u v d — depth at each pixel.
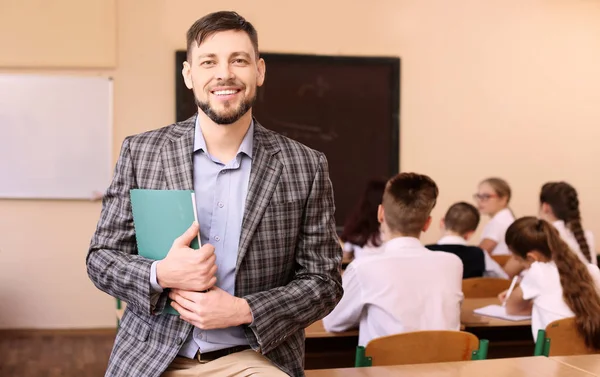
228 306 1.42
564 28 6.00
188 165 1.53
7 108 5.38
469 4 5.88
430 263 2.65
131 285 1.44
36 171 5.44
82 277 5.53
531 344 3.20
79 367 4.67
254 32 1.52
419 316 2.57
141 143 1.57
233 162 1.54
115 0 5.44
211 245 1.42
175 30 5.53
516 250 3.01
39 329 5.50
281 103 5.66
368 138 5.80
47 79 5.41
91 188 5.49
